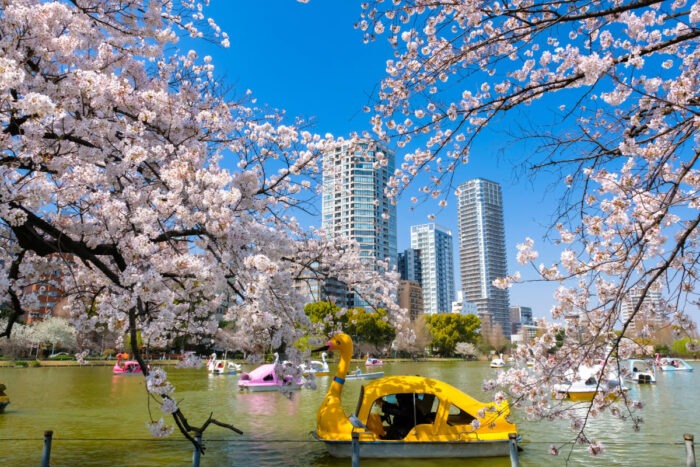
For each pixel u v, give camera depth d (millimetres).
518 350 5289
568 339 5023
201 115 7797
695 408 17531
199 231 6637
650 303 4746
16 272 7230
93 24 7355
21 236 6582
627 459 10055
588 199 5488
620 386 4688
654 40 5328
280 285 7051
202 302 7305
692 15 4430
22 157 6098
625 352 4809
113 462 9766
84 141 6176
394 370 43531
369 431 9422
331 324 10719
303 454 10180
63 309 9789
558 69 5562
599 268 4871
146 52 7473
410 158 7234
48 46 5898
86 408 17297
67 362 45719
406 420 9680
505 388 5422
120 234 6520
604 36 5035
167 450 10742
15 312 6953
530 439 11992
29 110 4461
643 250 4332
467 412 9453
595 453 4926
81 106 6633
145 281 5395
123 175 6793
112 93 6645
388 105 6344
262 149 9008
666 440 12125
